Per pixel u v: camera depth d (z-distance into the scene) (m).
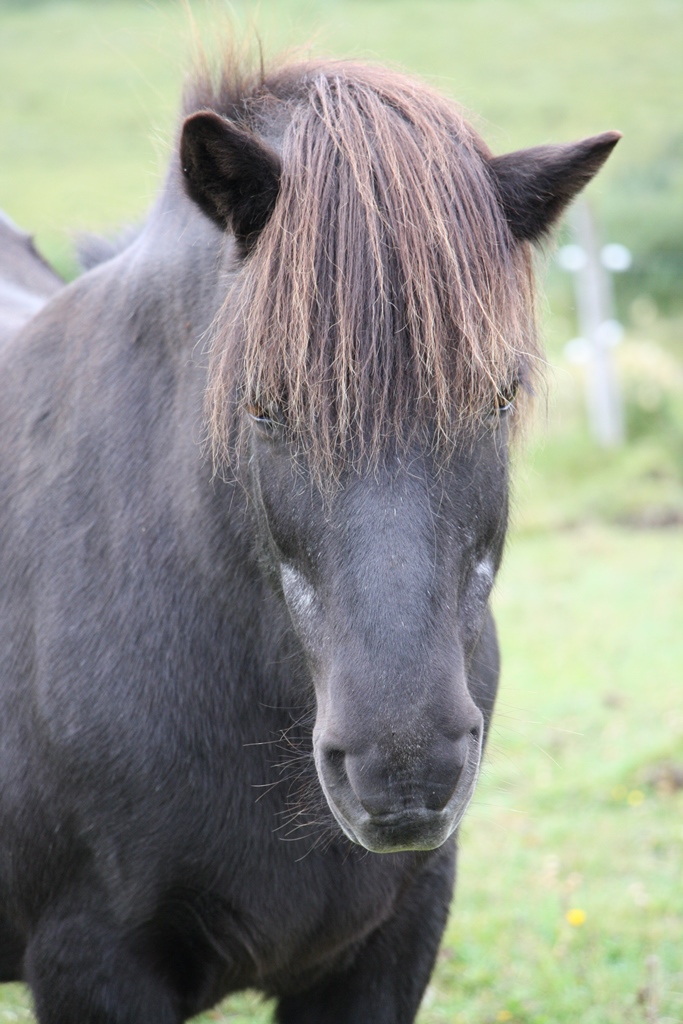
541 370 3.47
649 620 11.17
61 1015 3.77
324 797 3.62
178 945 3.68
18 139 37.31
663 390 17.69
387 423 2.85
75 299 4.26
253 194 3.12
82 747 3.59
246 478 3.38
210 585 3.62
